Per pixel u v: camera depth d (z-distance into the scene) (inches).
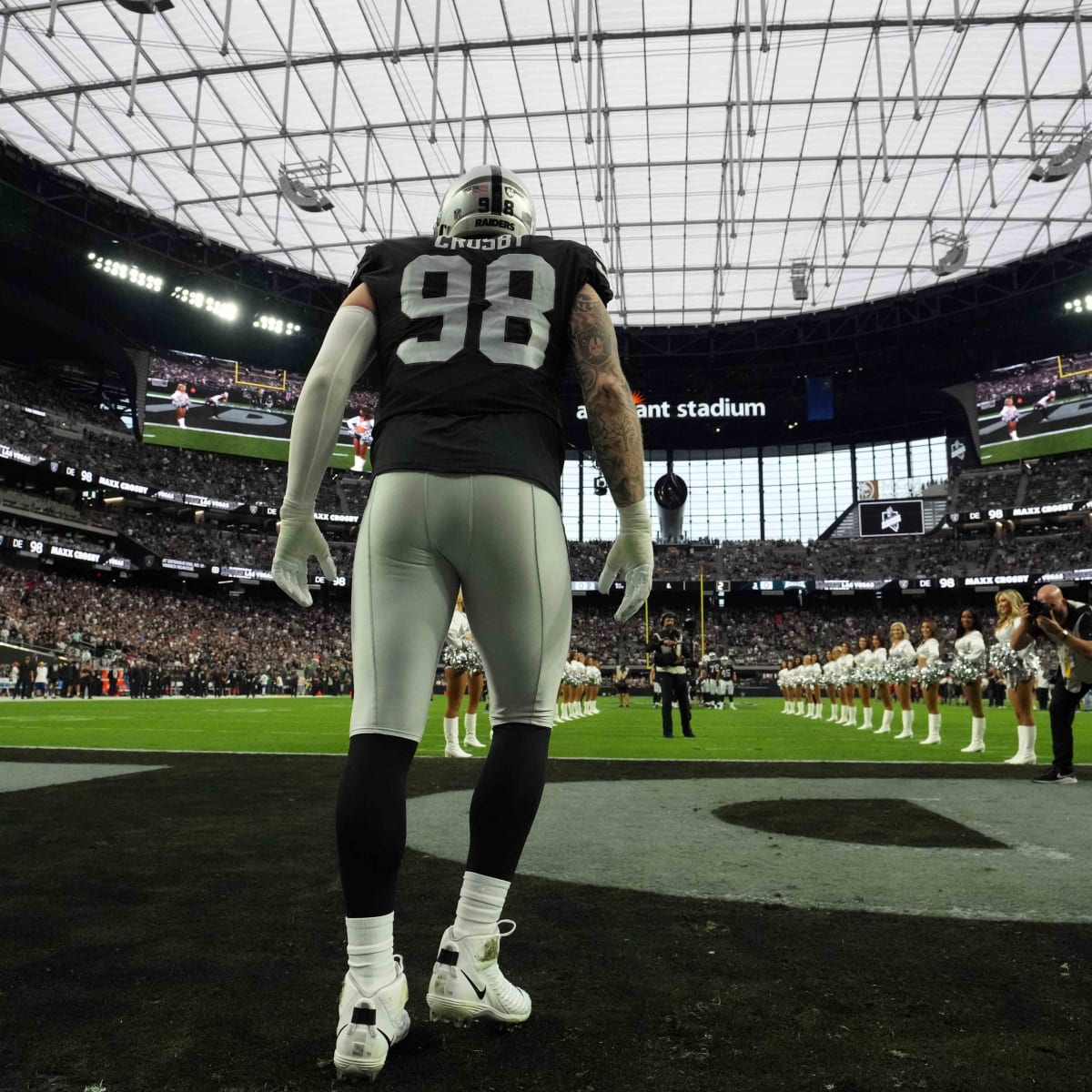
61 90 1035.9
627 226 1360.7
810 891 108.3
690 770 260.7
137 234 1488.7
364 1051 55.1
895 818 168.1
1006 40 941.8
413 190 1286.9
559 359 73.2
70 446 1712.6
